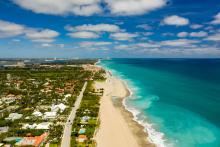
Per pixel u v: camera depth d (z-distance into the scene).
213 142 95.75
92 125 115.75
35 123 119.50
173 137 101.50
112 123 119.88
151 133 106.38
